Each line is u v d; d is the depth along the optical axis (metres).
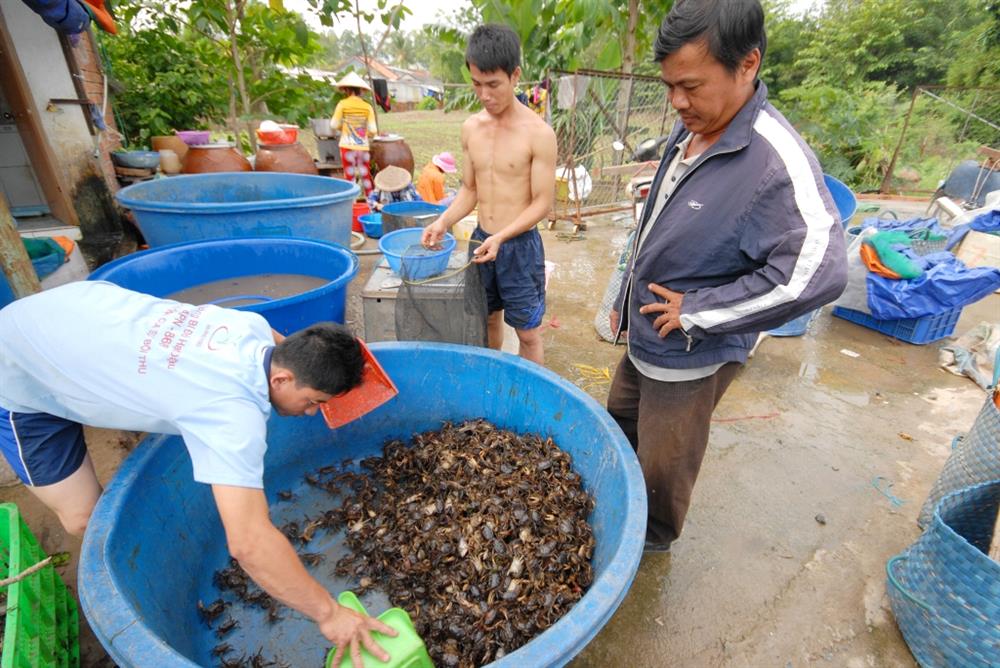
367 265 5.80
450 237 3.28
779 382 3.90
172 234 3.98
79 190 5.07
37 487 1.88
